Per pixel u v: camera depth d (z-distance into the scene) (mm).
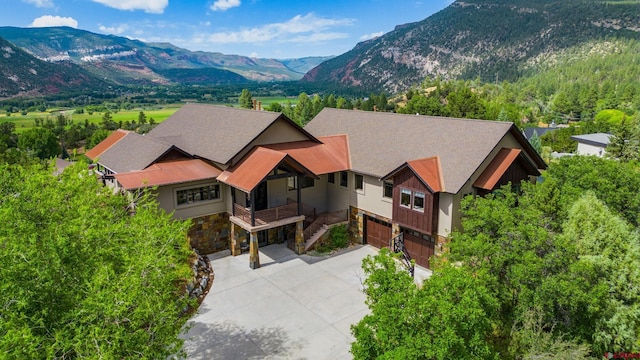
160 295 12445
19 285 10531
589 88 166375
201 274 23484
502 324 15984
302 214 26562
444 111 93562
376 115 31688
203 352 17031
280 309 20297
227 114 31969
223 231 27203
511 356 14648
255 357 16750
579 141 71250
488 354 11625
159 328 12000
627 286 15742
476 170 22594
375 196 26922
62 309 11188
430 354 10750
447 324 11219
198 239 26250
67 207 14602
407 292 12156
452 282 12445
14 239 11422
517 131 24719
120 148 30500
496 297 15328
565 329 15391
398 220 24797
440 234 23297
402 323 11539
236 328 18734
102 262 12461
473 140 24359
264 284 22750
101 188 18641
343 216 29125
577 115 153375
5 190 14297
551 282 14453
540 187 20734
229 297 21406
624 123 60688
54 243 11617
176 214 25094
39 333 10766
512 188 24391
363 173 26844
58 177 16297
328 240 27859
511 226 16250
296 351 17141
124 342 10758
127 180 23625
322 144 29719
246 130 28188
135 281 11109
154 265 12703
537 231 15953
